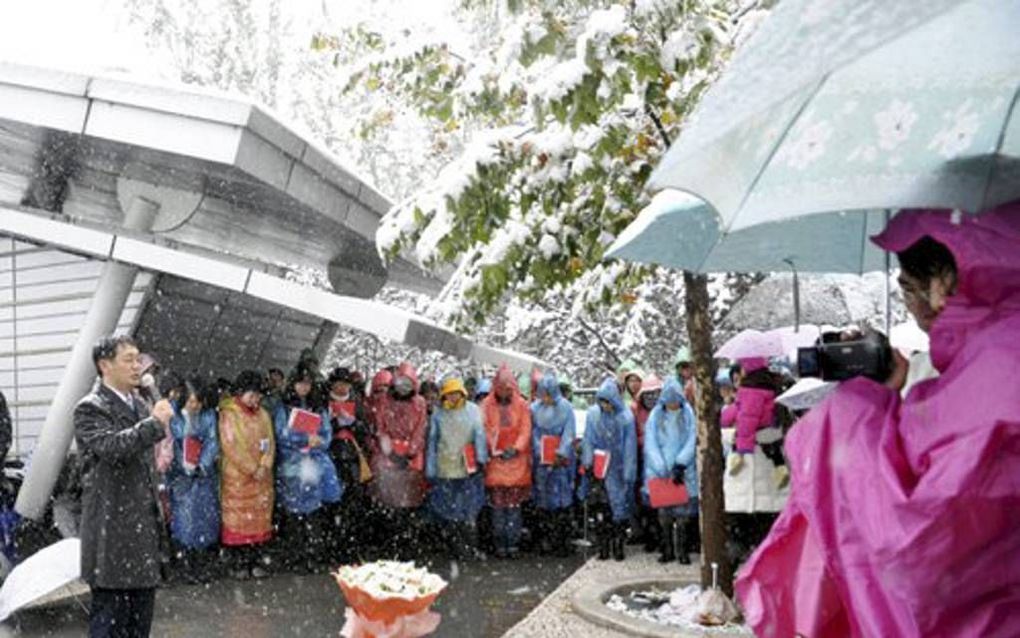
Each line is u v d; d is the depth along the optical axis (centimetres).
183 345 1145
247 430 912
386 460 1082
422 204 711
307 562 969
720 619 657
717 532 673
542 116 611
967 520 166
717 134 156
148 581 512
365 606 415
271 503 932
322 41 798
